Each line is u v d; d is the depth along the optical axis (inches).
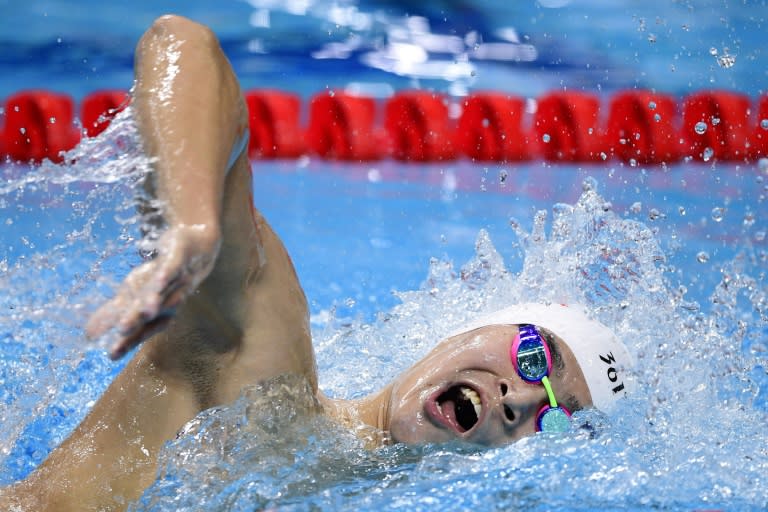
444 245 466.0
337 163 596.1
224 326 192.7
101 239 352.8
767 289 400.8
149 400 194.5
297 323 202.4
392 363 317.4
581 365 230.2
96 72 615.2
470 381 217.2
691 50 675.4
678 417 237.0
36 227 426.0
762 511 200.7
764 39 685.3
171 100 153.5
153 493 187.5
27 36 657.0
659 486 205.5
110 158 159.8
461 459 207.9
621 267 302.2
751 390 262.4
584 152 590.6
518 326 231.0
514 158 595.2
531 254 320.5
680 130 589.6
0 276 182.5
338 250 461.1
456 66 674.2
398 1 765.9
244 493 188.5
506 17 753.0
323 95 618.2
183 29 165.6
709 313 380.2
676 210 500.4
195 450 191.2
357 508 189.9
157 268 131.3
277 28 716.0
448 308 335.6
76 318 152.6
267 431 197.0
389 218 503.8
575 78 648.4
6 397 247.6
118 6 717.9
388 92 634.2
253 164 589.0
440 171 582.2
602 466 208.7
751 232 469.4
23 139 550.9
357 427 226.7
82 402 281.4
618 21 741.9
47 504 187.9
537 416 220.5
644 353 258.8
